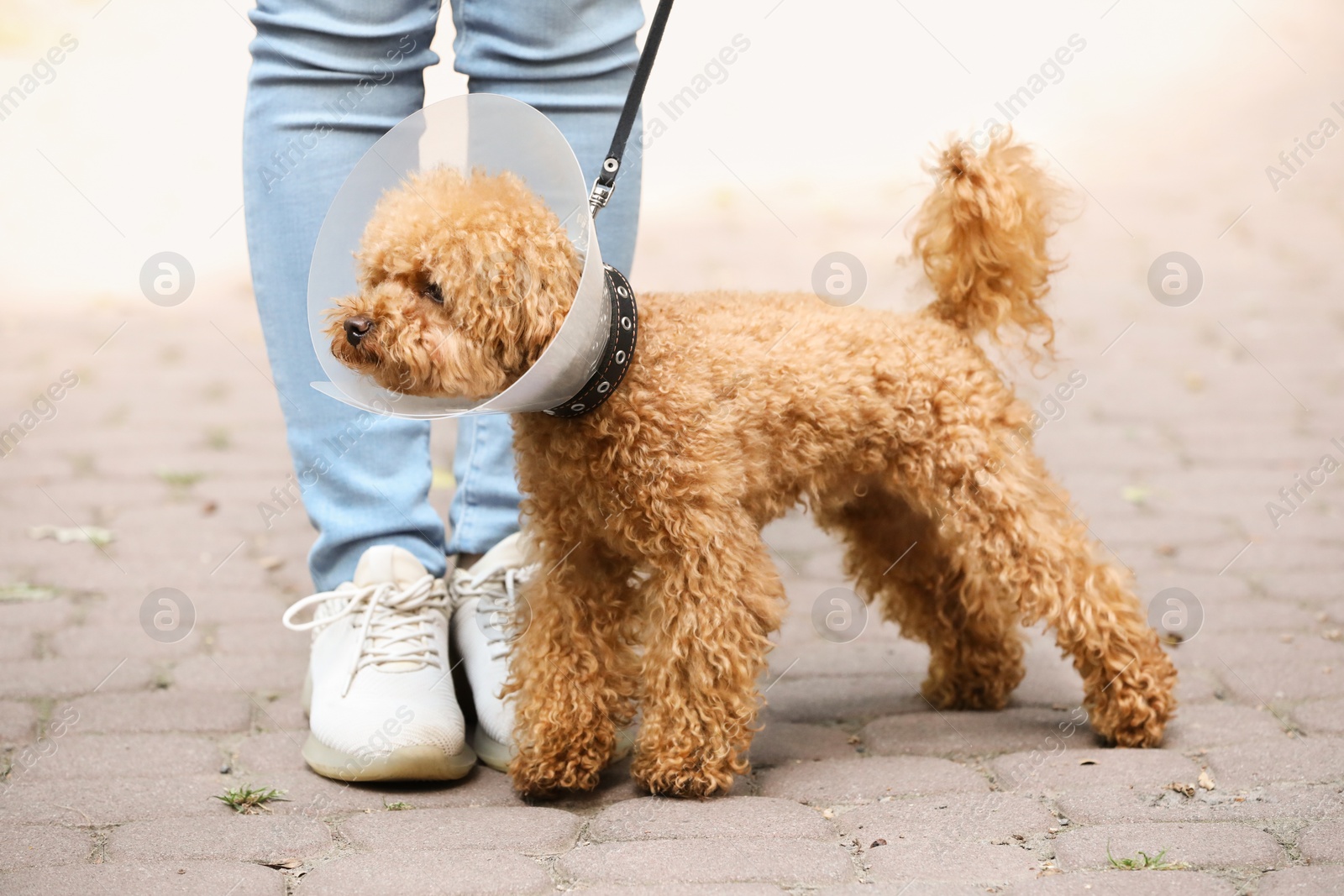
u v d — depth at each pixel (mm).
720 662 2479
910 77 11836
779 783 2596
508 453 3055
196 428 5434
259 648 3377
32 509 4465
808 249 7867
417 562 2832
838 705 3117
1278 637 3371
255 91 2779
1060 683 3307
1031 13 13562
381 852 2229
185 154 10211
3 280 7855
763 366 2607
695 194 9633
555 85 2832
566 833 2338
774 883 2105
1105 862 2160
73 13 14227
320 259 2576
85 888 2072
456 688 2965
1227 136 10820
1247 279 7395
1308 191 9250
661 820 2377
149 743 2773
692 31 12469
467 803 2547
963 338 2945
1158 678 2762
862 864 2188
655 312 2619
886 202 9031
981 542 2828
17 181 9711
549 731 2523
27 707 2955
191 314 7309
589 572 2648
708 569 2490
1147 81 12727
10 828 2318
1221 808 2375
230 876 2125
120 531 4281
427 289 2422
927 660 3449
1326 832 2242
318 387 2443
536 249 2363
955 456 2791
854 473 2838
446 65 9219
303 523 4422
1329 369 5902
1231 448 5039
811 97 11492
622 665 2666
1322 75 12625
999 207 2889
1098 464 4910
